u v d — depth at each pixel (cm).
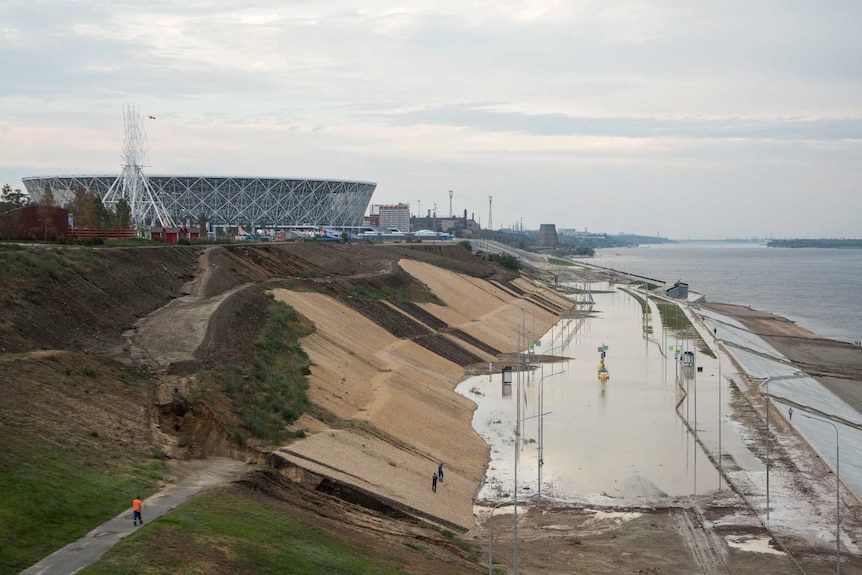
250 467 5897
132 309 9106
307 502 5638
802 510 6925
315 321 11769
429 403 9969
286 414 7456
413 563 4925
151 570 3856
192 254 13038
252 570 4172
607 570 5512
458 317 17475
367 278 16625
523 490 7388
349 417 8306
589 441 9031
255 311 10656
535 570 5372
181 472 5494
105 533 4216
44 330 7200
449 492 7031
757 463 8262
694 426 9706
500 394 11550
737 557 5869
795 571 5634
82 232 13200
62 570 3712
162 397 6681
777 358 16275
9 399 5491
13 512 4169
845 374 15025
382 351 12088
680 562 5747
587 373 13325
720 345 16462
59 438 5259
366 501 6178
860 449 9469
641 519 6662
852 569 5709
